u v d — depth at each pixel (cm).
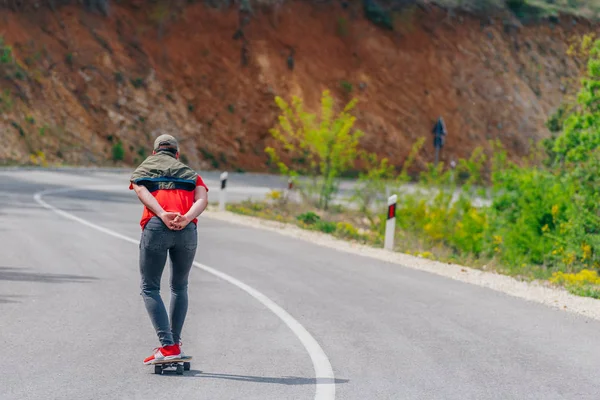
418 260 1723
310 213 2536
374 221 2894
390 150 6525
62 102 5303
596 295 1309
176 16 6241
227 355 800
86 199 2814
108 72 5666
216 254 1605
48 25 5597
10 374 702
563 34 8062
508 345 884
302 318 994
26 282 1185
